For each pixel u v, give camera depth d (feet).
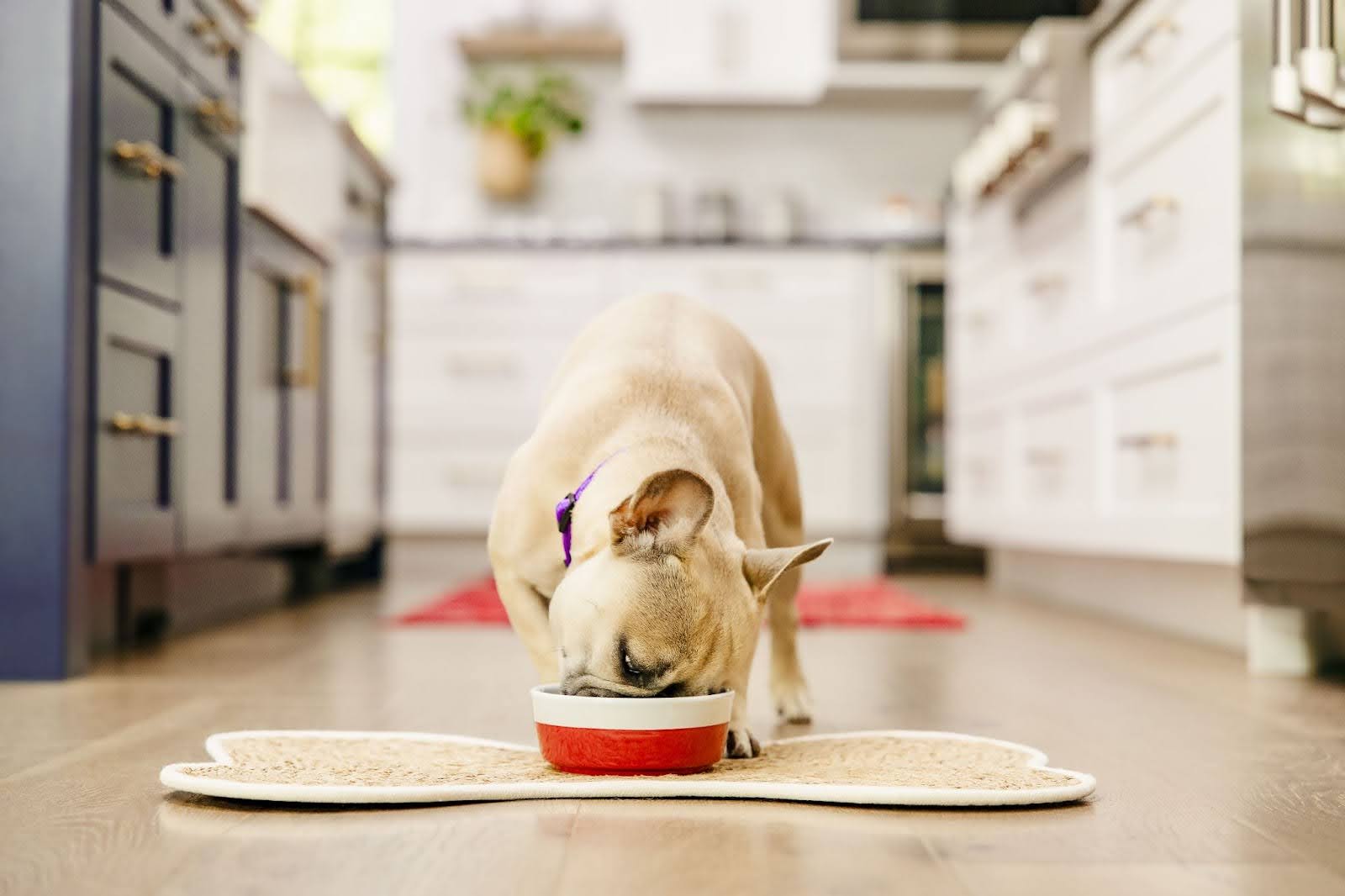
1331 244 7.40
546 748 4.50
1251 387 7.64
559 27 18.21
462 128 18.53
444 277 16.62
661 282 16.67
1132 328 9.55
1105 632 10.05
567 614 4.40
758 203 18.60
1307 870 3.50
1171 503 8.94
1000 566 14.74
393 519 16.70
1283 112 7.22
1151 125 9.24
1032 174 11.46
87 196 7.26
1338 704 6.65
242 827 3.84
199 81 8.93
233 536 9.80
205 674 7.58
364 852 3.56
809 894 3.21
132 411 7.96
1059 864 3.52
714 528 4.58
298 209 11.34
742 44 17.92
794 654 6.30
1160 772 4.90
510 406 16.67
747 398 5.94
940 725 6.02
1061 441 11.39
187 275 8.74
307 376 11.27
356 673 7.64
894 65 17.28
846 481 16.76
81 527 7.28
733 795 4.20
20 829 3.84
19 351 7.07
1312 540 7.48
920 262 16.61
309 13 18.81
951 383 15.52
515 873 3.37
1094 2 16.42
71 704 6.44
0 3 7.02
